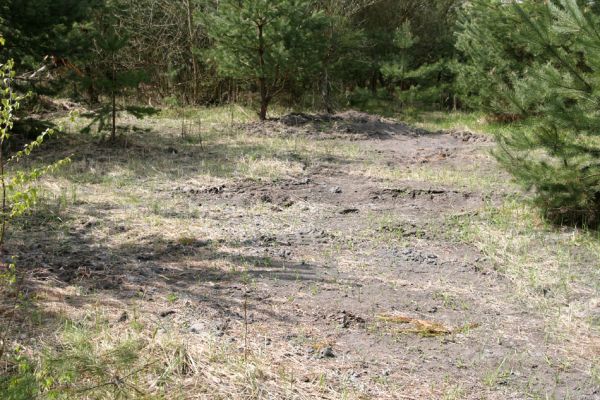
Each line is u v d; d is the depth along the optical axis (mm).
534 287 5172
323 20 14422
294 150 10844
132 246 5723
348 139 12672
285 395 3398
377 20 20844
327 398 3402
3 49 9836
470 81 15664
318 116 14711
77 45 10328
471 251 6082
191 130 12766
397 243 6254
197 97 18031
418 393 3525
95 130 11852
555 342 4254
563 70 6805
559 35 6359
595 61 5895
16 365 3377
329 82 17984
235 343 3938
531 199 6930
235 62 14516
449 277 5391
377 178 9031
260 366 3652
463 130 14695
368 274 5379
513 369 3859
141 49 17844
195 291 4785
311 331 4230
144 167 9023
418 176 9172
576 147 6566
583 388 3664
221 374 3543
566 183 6543
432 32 21531
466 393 3551
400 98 18469
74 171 8531
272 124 13633
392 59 19516
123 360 3242
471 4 14289
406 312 4637
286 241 6152
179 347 3707
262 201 7668
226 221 6730
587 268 5617
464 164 10352
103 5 11422
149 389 3307
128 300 4508
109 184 8008
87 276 4898
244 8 13656
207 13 15195
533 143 6680
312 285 5051
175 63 18359
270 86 16156
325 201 7809
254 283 5020
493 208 7445
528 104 6816
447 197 8000
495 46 14055
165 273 5137
